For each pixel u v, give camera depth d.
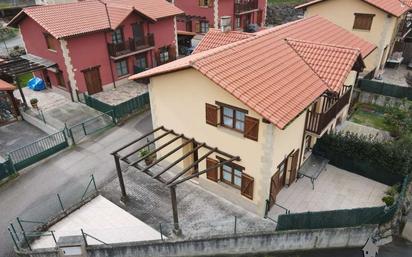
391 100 24.69
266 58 15.97
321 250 15.06
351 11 27.61
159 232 15.00
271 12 52.31
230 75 13.82
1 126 24.73
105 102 27.22
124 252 14.32
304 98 14.46
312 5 29.30
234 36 21.23
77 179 18.72
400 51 33.41
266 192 14.69
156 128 17.94
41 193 17.80
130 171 19.05
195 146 16.83
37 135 23.41
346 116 23.66
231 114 14.52
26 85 31.33
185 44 39.44
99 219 15.82
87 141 22.28
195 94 15.06
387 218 15.17
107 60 28.53
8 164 18.84
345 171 18.70
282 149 14.77
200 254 14.67
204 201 16.62
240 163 14.95
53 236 13.95
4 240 15.08
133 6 30.48
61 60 26.25
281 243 14.71
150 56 32.28
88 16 27.38
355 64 18.69
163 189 17.56
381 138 21.12
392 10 26.48
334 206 16.17
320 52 17.42
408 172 16.84
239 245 14.57
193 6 41.00
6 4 55.88
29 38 27.98
